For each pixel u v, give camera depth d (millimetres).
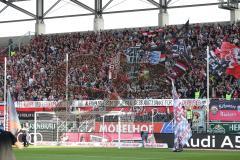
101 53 62625
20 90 61906
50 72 63312
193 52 56688
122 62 58312
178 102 39375
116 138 47562
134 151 39688
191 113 44281
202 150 41219
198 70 53844
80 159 31094
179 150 39312
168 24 64688
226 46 51844
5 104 48375
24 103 52781
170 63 56594
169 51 57875
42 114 50938
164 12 64500
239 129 42469
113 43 63531
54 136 50125
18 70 66188
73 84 59312
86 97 56562
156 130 46125
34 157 32688
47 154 35844
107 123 48188
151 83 55344
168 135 45031
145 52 59188
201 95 51500
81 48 65250
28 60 67188
